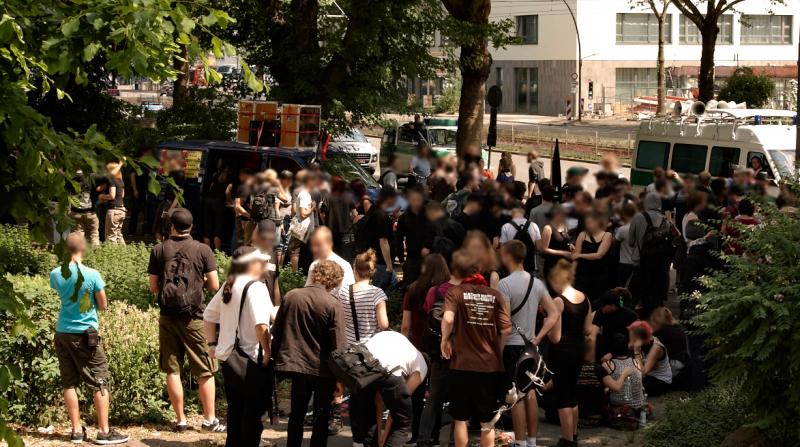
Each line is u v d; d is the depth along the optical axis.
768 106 48.81
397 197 12.75
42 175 5.25
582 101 65.06
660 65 49.38
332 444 8.87
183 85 24.02
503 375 8.02
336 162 17.88
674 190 14.30
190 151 16.88
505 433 8.76
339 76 20.97
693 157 20.30
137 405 9.40
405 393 7.75
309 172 14.61
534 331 8.13
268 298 7.96
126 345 9.36
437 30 21.00
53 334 9.07
